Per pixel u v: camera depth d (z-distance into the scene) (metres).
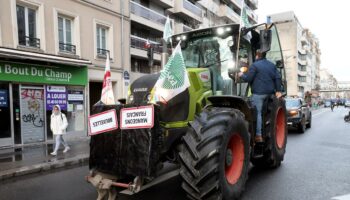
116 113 4.19
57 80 14.60
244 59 6.24
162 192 5.23
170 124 4.41
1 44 12.56
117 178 4.33
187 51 6.34
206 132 4.21
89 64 15.84
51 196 5.61
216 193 4.13
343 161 7.58
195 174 4.05
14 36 13.02
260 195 5.00
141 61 27.80
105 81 4.68
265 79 5.76
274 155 6.38
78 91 15.90
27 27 13.89
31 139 13.56
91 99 18.45
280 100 6.86
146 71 28.28
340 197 4.89
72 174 7.57
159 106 4.09
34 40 14.06
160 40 6.95
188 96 4.75
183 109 4.65
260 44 5.80
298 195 5.00
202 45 6.17
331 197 4.90
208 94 5.31
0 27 12.52
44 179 7.14
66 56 15.32
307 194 5.05
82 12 16.38
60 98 14.88
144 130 3.95
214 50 6.04
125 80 17.41
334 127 17.84
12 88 12.85
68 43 15.89
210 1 39.88
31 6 13.95
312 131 15.60
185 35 6.36
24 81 13.15
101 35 18.00
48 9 14.53
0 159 9.39
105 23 17.94
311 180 5.86
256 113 5.70
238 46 5.77
